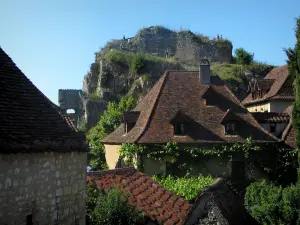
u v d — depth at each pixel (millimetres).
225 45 64375
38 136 7914
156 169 24312
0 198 6902
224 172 24734
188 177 23922
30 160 7664
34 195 7770
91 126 52844
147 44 66062
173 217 12672
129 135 26203
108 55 57938
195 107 26844
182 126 25172
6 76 8461
